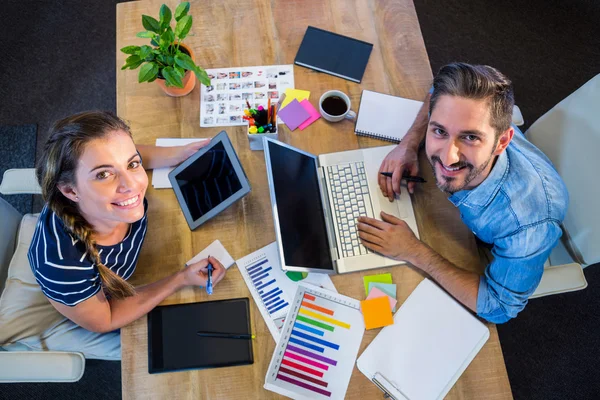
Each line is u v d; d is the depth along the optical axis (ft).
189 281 4.08
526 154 4.06
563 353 6.47
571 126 4.52
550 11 8.11
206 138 4.60
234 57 4.86
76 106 7.63
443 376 3.89
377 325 4.01
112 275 3.65
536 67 7.81
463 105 3.19
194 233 4.31
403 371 3.91
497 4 8.16
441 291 4.13
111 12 8.10
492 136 3.29
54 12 8.09
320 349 3.98
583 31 8.01
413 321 4.05
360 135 4.62
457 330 4.02
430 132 3.51
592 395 6.31
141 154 4.42
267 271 4.20
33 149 7.41
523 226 3.71
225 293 4.15
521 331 6.57
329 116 4.50
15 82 7.72
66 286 3.56
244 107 4.69
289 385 3.87
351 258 4.24
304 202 4.18
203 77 4.14
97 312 3.84
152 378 3.90
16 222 4.98
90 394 6.31
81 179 3.11
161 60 4.14
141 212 3.51
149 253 4.26
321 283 4.18
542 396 6.32
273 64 4.84
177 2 5.05
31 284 4.62
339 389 3.88
